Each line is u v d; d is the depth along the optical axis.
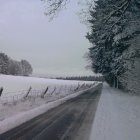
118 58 42.53
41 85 64.38
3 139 12.08
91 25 20.78
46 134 13.40
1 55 181.75
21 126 15.38
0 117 17.75
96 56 55.50
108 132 13.89
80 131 14.24
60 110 24.02
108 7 19.95
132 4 21.89
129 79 41.31
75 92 54.53
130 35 34.84
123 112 22.33
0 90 22.20
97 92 57.38
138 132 13.88
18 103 25.34
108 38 22.20
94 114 21.30
